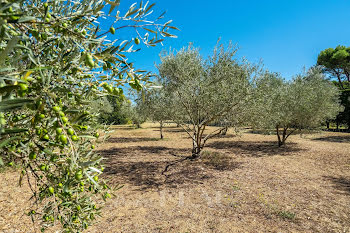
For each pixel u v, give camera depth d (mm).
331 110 12352
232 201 5316
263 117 9141
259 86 7820
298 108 11266
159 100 11070
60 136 1055
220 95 7902
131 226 4172
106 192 2047
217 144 15477
